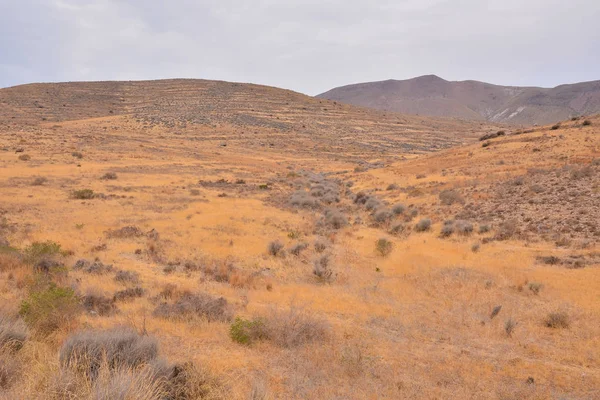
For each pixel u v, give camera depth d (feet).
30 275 43.24
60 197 120.98
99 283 46.60
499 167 157.07
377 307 44.21
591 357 31.30
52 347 22.50
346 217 112.88
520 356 31.42
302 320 32.86
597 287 51.78
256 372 23.98
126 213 104.47
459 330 37.60
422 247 81.76
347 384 23.44
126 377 14.97
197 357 24.98
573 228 83.87
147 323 31.91
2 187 128.98
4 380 16.26
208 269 59.57
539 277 57.31
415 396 22.80
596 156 141.38
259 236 86.79
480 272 61.41
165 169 205.36
